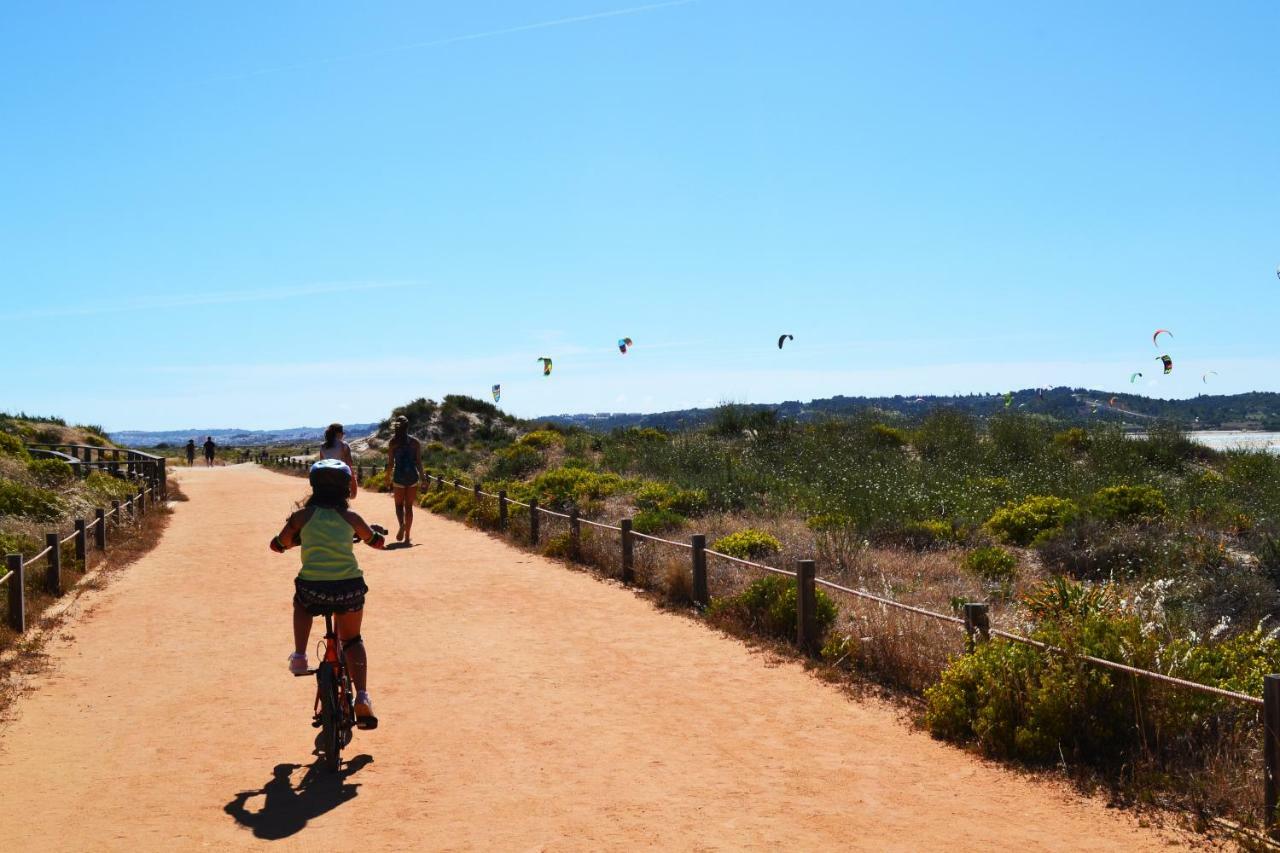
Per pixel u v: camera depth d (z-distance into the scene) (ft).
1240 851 16.19
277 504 83.56
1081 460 83.41
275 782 19.63
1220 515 55.06
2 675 28.14
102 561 49.06
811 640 30.76
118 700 25.95
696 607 37.40
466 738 22.48
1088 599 27.96
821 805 18.25
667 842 16.47
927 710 24.02
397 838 16.71
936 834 16.87
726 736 22.62
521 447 112.57
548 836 16.75
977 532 55.26
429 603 39.37
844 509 57.41
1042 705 20.93
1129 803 18.40
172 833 17.01
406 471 56.34
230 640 33.19
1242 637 25.41
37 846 16.47
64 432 148.56
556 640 32.83
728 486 68.08
